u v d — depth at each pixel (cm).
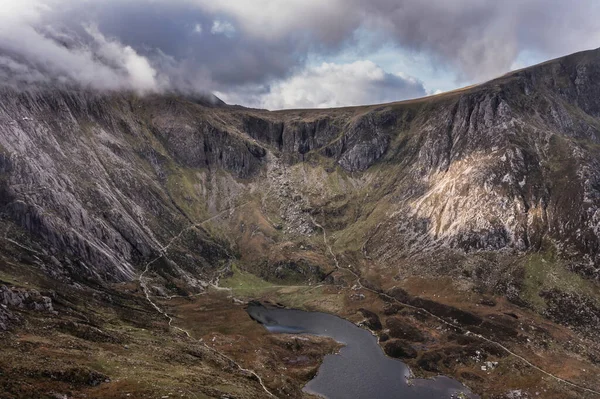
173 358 14188
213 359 15875
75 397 9288
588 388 16788
